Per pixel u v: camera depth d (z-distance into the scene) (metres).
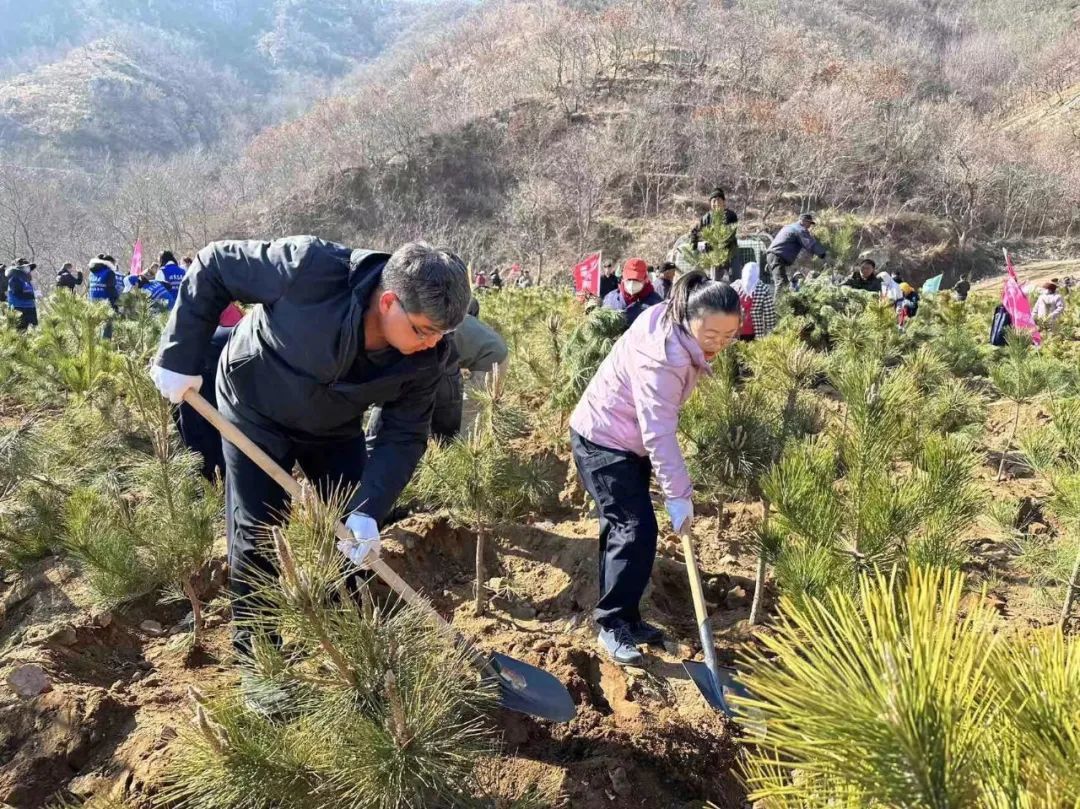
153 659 3.06
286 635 1.93
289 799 1.88
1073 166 55.75
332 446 2.75
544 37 82.06
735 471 3.62
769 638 1.19
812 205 55.53
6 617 3.29
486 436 3.39
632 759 2.60
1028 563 3.61
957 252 51.19
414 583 3.66
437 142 64.69
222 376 2.62
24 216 55.88
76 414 4.39
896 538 2.96
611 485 3.06
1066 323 11.30
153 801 2.25
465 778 2.08
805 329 7.97
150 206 60.00
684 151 60.38
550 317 6.35
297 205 62.50
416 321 2.18
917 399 3.96
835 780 1.18
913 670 1.01
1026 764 1.09
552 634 3.31
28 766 2.47
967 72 84.62
